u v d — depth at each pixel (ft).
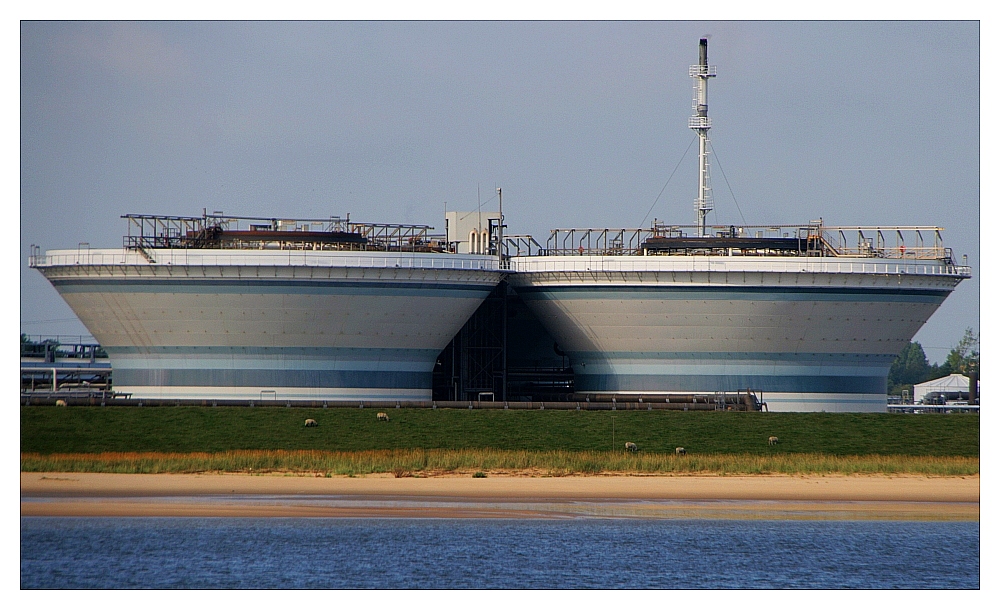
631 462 422.41
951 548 341.41
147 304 510.17
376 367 524.52
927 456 445.37
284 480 400.26
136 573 317.22
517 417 481.05
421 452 438.40
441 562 324.60
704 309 526.57
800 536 349.61
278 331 511.40
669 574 320.50
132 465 414.62
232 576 313.32
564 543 341.41
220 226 527.40
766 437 465.06
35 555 327.67
